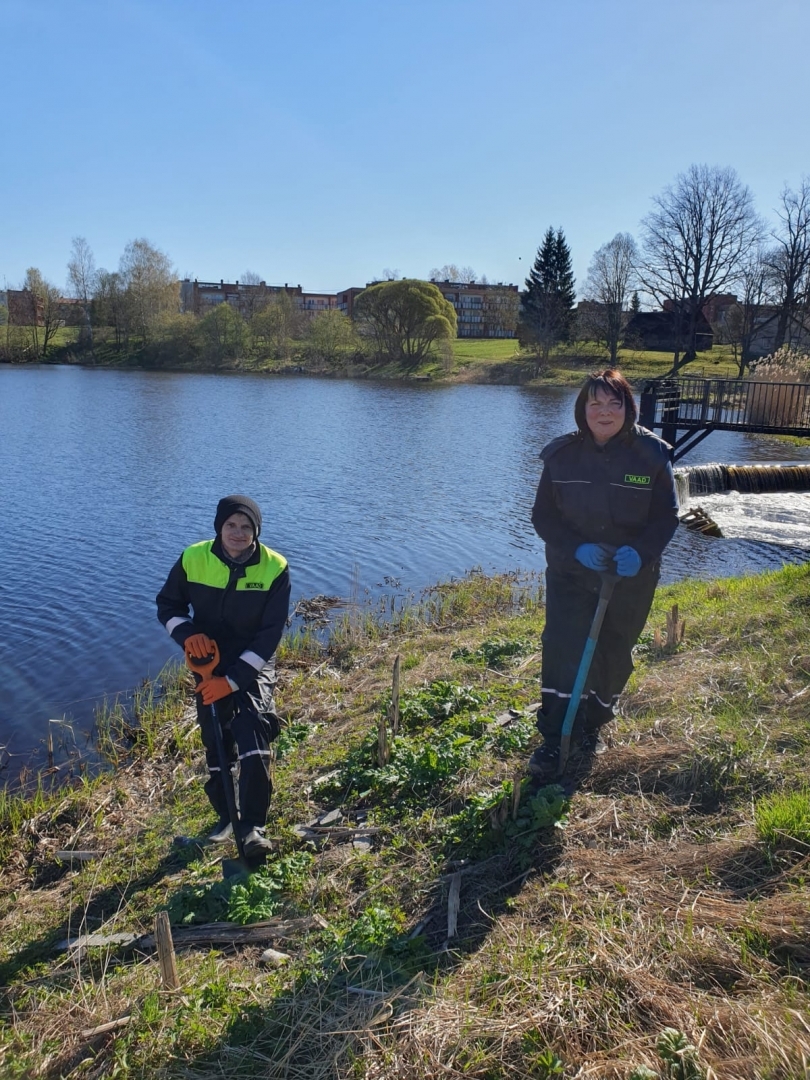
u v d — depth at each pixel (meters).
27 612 11.48
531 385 59.44
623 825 3.93
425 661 7.67
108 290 82.62
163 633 10.72
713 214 61.75
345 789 5.00
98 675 9.42
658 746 4.51
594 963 3.02
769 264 60.03
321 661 9.01
